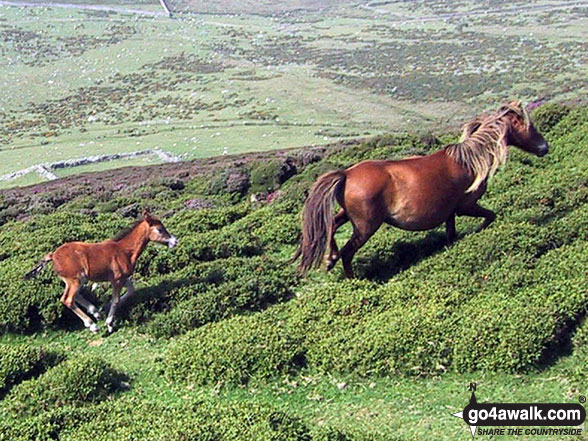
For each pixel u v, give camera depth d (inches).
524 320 416.2
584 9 7096.5
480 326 418.6
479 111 3636.8
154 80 5590.6
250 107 4441.4
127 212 928.9
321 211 490.6
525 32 6200.8
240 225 721.6
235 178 1051.9
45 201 1251.2
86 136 4023.1
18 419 423.5
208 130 3831.2
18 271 598.2
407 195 500.7
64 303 530.9
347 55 5905.5
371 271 555.5
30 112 4913.9
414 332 427.8
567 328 422.6
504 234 529.3
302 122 3868.1
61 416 396.2
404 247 570.9
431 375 411.8
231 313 529.0
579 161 705.6
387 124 3636.8
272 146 3174.2
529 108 1048.8
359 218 500.4
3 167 3186.5
